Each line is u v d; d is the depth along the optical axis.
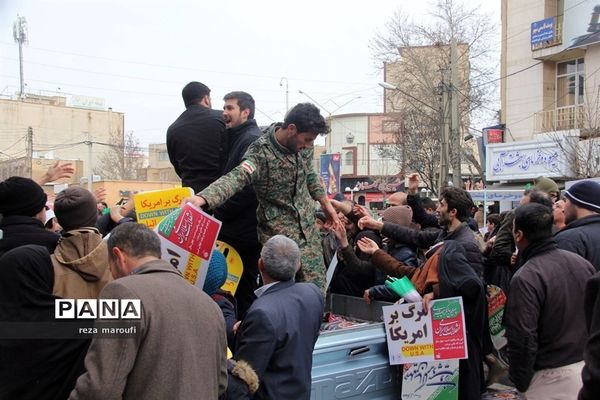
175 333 2.38
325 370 3.70
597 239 4.11
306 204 3.75
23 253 2.66
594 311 2.14
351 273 5.16
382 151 41.53
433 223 6.42
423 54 30.80
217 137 4.14
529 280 3.62
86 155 51.12
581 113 20.11
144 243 2.62
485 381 4.65
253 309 3.15
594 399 2.06
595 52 20.12
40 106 48.59
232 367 2.98
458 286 4.04
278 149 3.53
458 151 22.80
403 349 4.04
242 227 3.92
